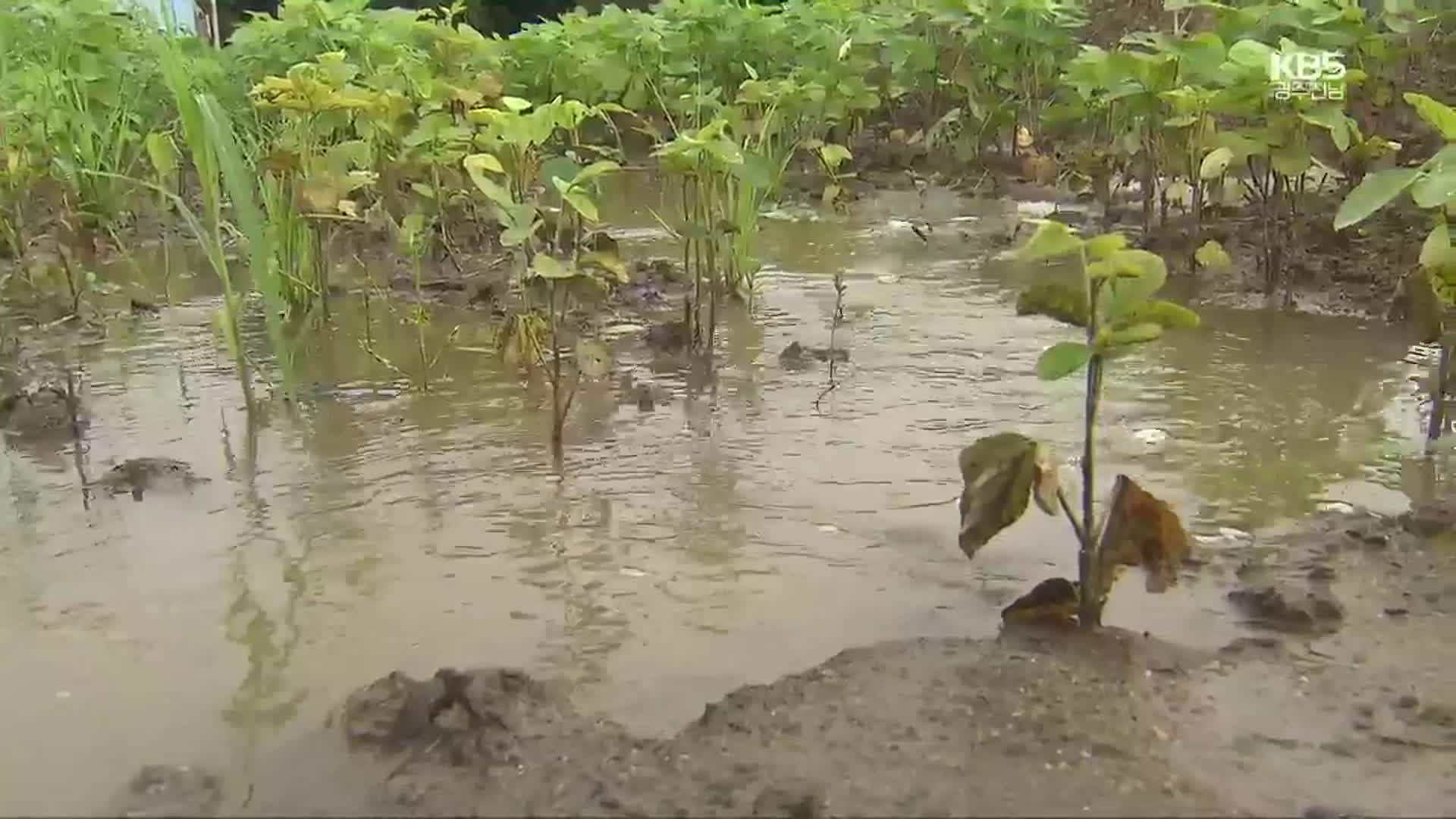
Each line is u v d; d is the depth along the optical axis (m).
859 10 9.27
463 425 3.41
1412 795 1.75
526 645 2.22
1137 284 2.18
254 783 1.80
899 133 8.74
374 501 2.89
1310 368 3.89
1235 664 2.12
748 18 8.32
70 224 4.97
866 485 2.95
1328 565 2.50
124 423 3.44
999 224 6.43
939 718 1.91
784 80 7.45
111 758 1.88
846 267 5.45
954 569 2.52
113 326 4.47
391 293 4.93
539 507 2.84
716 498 2.89
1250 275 5.02
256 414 3.49
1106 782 1.74
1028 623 2.26
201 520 2.79
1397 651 2.17
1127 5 9.02
